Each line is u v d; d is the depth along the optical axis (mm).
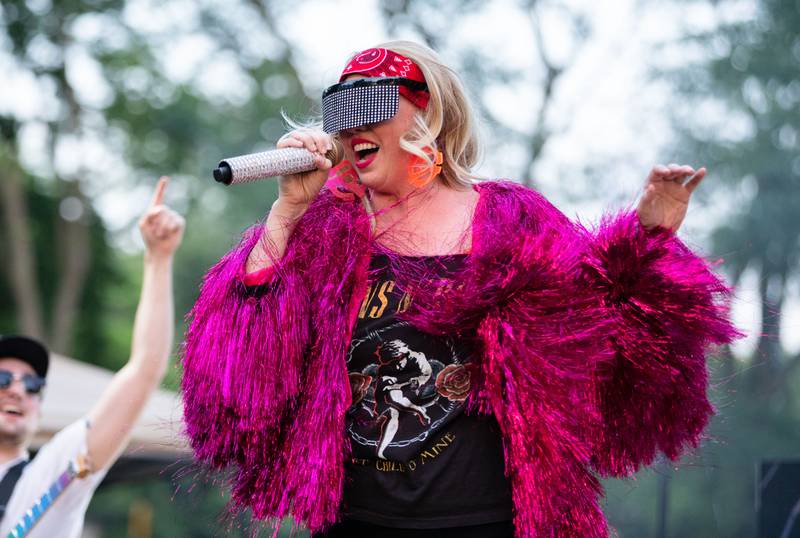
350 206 2262
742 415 16328
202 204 25406
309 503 2033
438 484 2025
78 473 3209
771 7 16656
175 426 2363
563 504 2002
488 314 2033
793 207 16234
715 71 16297
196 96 21891
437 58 2203
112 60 21812
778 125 16562
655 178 2119
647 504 6465
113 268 28875
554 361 1994
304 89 19438
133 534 16203
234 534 2223
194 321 2180
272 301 2123
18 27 21781
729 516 9195
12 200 24500
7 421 3527
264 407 2068
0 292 27266
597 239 2168
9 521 3264
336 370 2068
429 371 2059
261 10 19016
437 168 2145
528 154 15859
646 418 2127
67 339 26500
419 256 2123
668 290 2104
